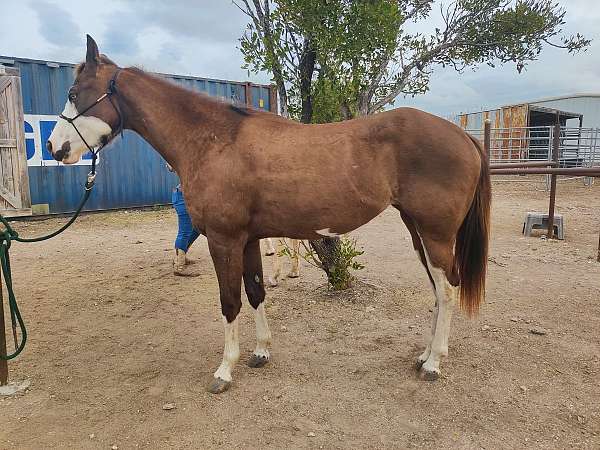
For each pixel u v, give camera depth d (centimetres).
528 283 508
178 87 327
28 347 370
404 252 664
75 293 505
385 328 398
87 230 862
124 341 384
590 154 1717
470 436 255
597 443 246
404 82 502
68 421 271
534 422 265
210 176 299
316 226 304
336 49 426
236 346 316
